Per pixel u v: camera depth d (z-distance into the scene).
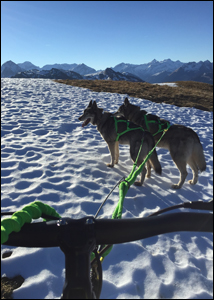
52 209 1.14
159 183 4.86
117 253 2.68
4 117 8.34
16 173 4.53
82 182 4.42
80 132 7.67
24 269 2.32
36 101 11.42
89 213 3.49
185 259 2.74
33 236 0.85
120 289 2.19
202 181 5.22
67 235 0.82
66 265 0.80
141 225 0.89
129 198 4.05
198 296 2.19
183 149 4.63
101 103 12.34
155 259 2.66
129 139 4.75
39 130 7.39
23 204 3.56
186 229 0.89
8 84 15.02
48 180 4.36
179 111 12.62
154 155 4.46
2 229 0.74
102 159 5.74
